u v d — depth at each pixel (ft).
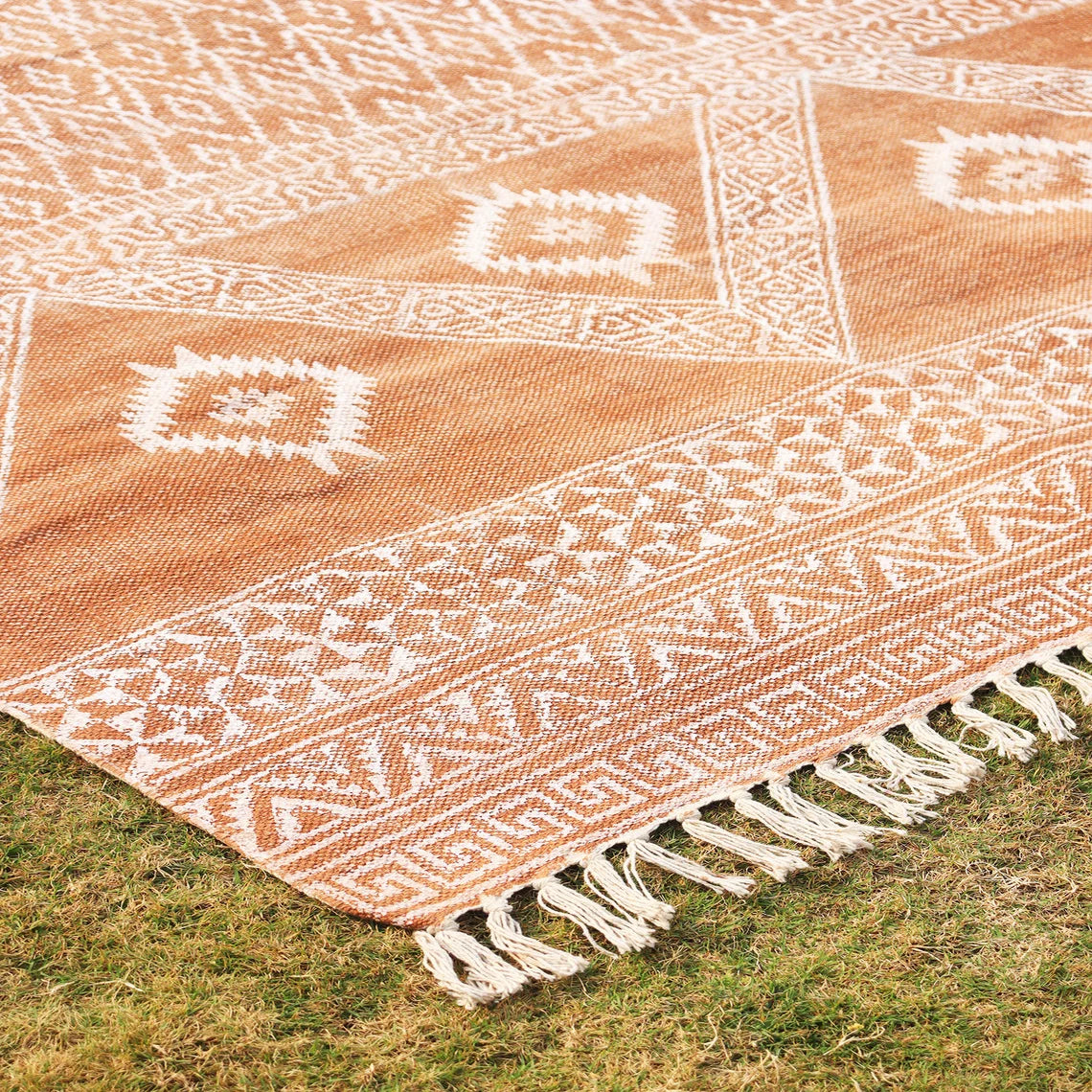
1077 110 11.38
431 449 9.78
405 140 11.19
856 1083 8.27
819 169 11.03
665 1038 8.36
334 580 9.36
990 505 9.55
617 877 8.62
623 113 11.35
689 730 8.96
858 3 12.07
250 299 10.36
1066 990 8.43
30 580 9.31
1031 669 9.12
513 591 9.32
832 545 9.44
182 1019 8.37
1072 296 10.37
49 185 10.87
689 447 9.79
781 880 8.65
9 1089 8.23
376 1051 8.33
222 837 8.71
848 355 10.14
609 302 10.40
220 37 11.79
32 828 8.73
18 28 11.79
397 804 8.79
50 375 10.00
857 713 9.00
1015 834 8.73
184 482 9.62
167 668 9.09
